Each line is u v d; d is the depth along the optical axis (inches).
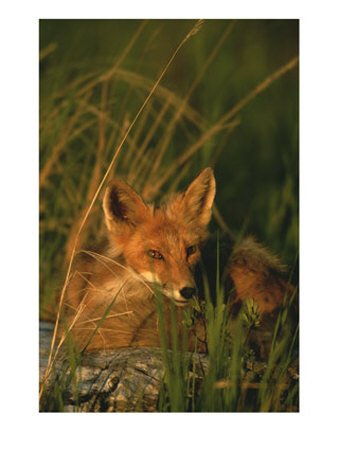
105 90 499.2
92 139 510.9
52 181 486.6
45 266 414.9
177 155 546.3
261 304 326.0
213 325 280.8
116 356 300.4
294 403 295.6
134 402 273.3
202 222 349.4
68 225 462.3
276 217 518.9
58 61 577.0
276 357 293.6
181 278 316.5
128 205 344.5
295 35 793.6
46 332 353.4
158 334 315.3
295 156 596.4
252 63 767.1
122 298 333.7
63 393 276.5
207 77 709.9
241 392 278.4
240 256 348.2
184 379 274.7
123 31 722.8
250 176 626.5
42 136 462.6
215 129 516.4
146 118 533.0
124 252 341.7
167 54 714.2
